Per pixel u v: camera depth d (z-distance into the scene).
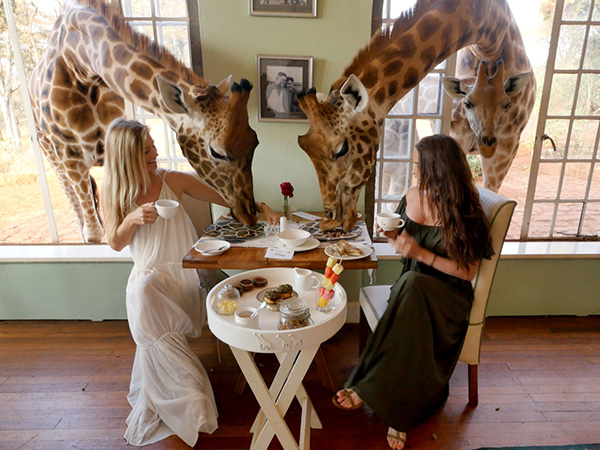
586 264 2.54
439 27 1.92
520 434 1.70
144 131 1.78
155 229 1.85
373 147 1.96
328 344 2.40
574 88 2.41
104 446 1.66
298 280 1.62
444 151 1.50
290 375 1.41
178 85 1.85
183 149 1.96
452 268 1.60
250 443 1.67
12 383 2.05
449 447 1.64
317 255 1.76
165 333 1.71
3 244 2.68
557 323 2.60
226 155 1.88
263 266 1.71
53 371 2.14
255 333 1.30
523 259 2.52
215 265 1.70
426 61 1.95
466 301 1.63
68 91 2.19
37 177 3.33
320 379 2.10
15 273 2.51
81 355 2.28
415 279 1.52
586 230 2.74
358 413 1.85
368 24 2.14
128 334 2.49
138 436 1.69
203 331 2.55
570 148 2.53
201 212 2.29
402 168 2.53
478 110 2.28
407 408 1.57
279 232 1.99
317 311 1.47
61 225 3.37
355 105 1.79
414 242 1.61
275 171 2.38
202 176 2.00
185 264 1.70
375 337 1.57
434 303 1.53
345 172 1.95
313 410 1.74
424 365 1.54
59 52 2.13
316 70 2.21
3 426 1.77
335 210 2.03
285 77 2.20
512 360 2.22
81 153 2.34
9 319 2.63
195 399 1.63
